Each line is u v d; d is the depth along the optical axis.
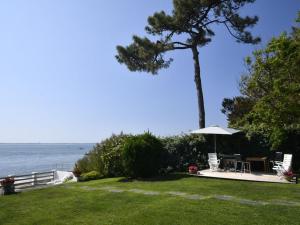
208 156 17.84
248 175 14.93
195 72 22.70
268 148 17.23
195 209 8.43
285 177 13.22
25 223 7.75
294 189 11.30
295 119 15.53
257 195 10.23
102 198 10.38
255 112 16.48
